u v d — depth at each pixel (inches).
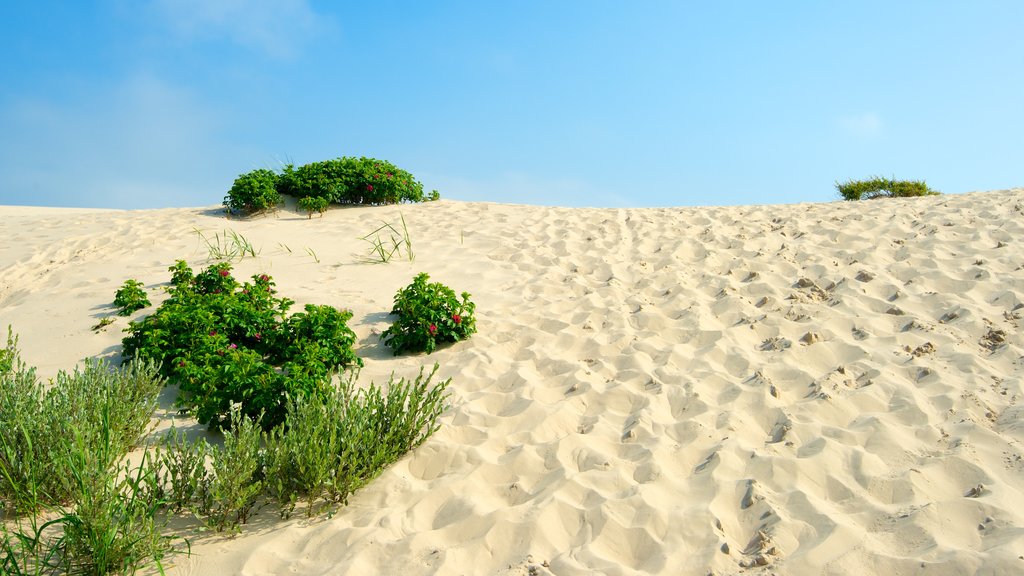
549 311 274.8
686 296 276.5
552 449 164.6
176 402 194.1
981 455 148.8
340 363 228.2
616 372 216.1
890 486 140.6
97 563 118.0
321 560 128.6
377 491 152.6
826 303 255.4
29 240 415.2
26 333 262.1
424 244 398.9
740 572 118.5
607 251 359.6
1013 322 220.1
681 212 442.6
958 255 287.1
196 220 468.1
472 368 223.3
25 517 137.2
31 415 150.2
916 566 114.7
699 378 204.5
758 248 334.0
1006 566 109.1
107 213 516.4
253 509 145.8
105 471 126.5
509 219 458.6
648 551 127.5
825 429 166.7
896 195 565.3
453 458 164.4
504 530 133.6
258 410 173.2
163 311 235.6
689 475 153.9
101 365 189.9
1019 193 392.5
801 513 134.2
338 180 526.0
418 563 125.8
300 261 361.7
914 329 224.1
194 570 125.4
